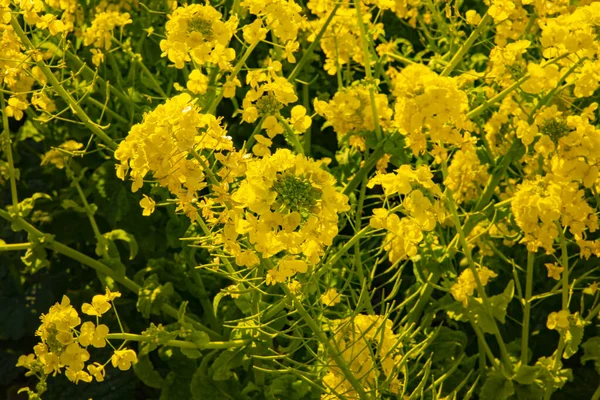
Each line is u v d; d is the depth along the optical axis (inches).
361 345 56.8
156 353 67.2
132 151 51.3
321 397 57.9
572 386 65.3
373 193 70.1
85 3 64.9
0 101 60.7
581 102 61.6
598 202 58.1
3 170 61.6
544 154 56.1
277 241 50.9
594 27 54.8
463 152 58.7
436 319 67.5
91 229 67.6
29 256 61.4
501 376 60.7
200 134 52.7
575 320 59.4
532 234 57.8
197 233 62.6
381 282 68.2
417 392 57.0
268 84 56.8
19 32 56.2
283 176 50.5
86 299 67.7
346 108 61.2
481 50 68.5
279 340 63.9
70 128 66.1
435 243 62.1
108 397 67.1
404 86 54.9
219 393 62.1
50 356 53.1
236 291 55.9
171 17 55.2
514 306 66.2
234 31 55.9
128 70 68.2
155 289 62.1
